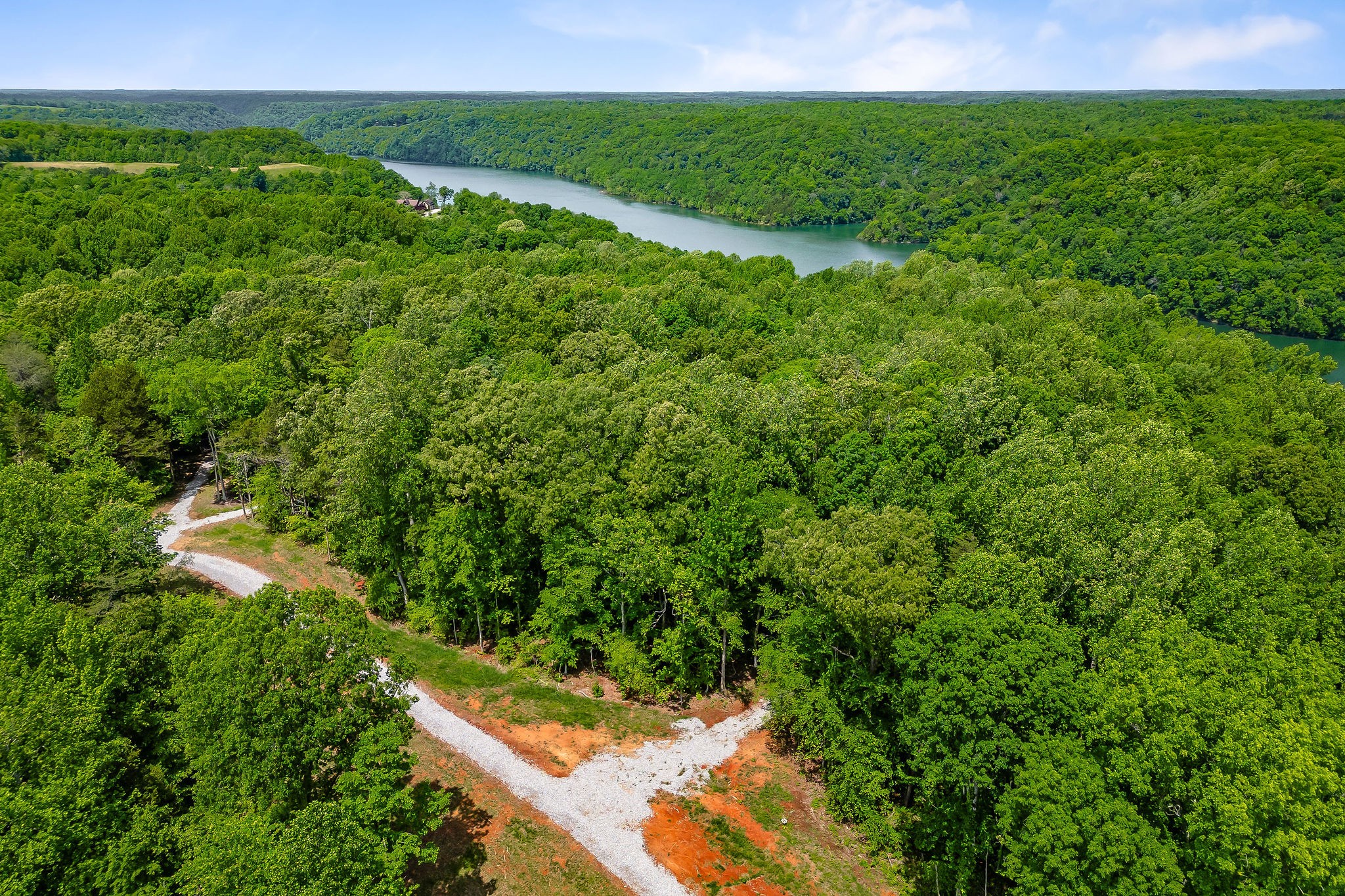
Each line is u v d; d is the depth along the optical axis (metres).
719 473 62.56
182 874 36.72
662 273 174.75
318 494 78.94
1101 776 38.25
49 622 45.22
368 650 43.41
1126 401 105.25
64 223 168.12
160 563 60.31
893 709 50.09
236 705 39.25
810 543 50.34
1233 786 34.91
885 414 82.19
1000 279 193.75
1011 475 67.56
